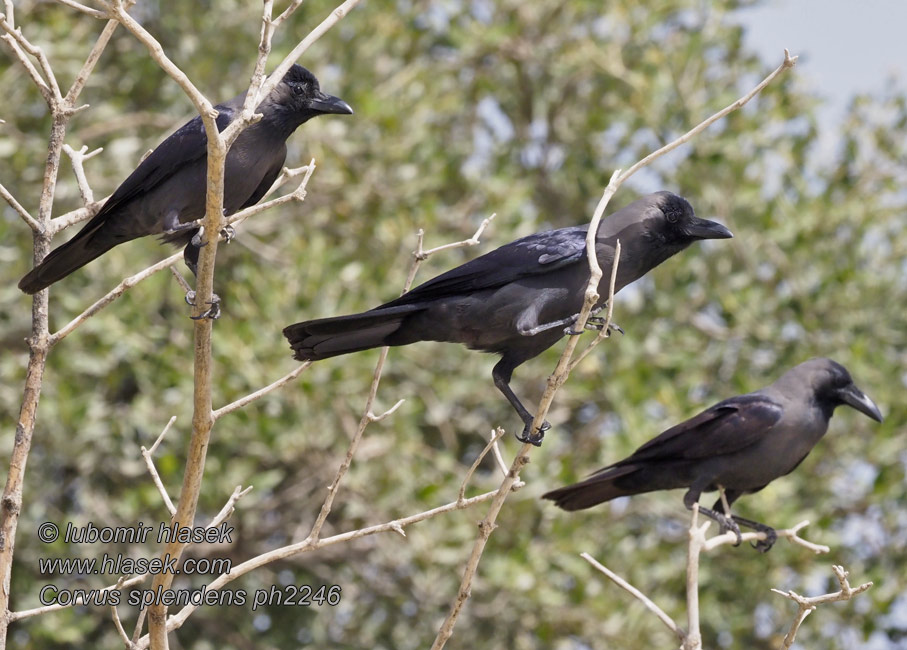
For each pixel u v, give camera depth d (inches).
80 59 569.3
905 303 594.6
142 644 245.8
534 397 610.5
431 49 693.3
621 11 645.9
